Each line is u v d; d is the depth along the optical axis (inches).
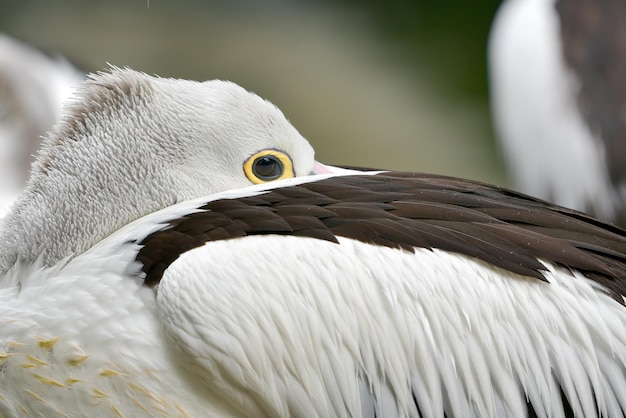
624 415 131.1
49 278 131.7
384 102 276.2
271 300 130.0
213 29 297.3
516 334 130.6
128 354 130.7
